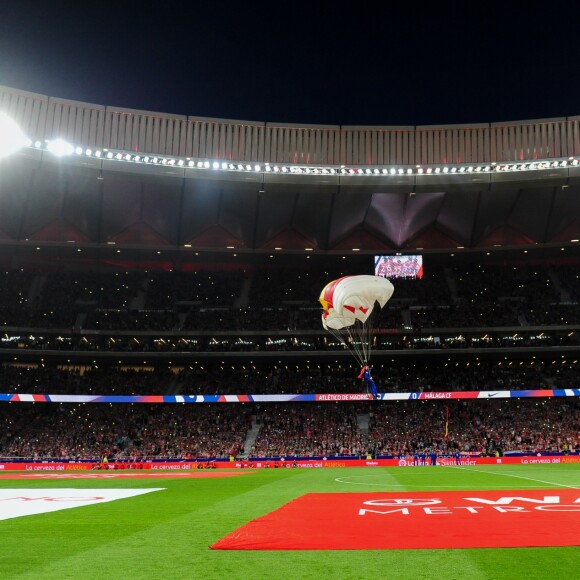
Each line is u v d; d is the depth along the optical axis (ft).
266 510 46.96
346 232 230.07
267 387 215.92
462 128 195.31
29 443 196.34
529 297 234.99
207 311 234.99
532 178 190.70
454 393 197.26
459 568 22.08
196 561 24.58
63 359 217.36
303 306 240.53
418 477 100.07
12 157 179.63
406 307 236.02
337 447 192.95
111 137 188.96
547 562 22.84
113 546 28.94
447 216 222.89
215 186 199.21
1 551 27.68
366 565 22.93
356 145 196.85
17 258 241.96
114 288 241.14
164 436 202.28
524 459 178.70
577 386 209.56
